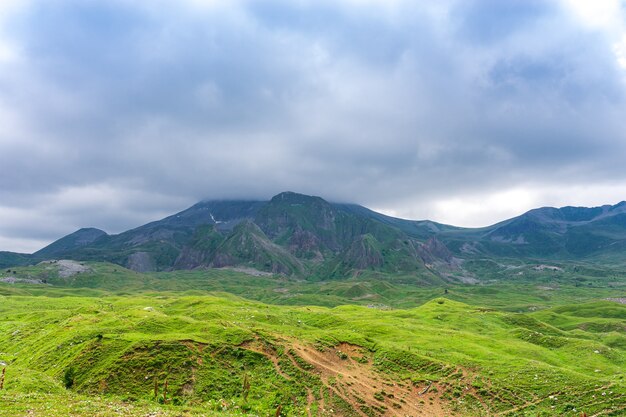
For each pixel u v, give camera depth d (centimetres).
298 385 8125
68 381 7581
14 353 10138
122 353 8175
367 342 10506
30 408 5178
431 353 10256
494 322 16712
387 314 17688
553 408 7662
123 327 9988
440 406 7981
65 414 5038
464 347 10981
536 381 8588
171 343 8600
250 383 8019
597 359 11306
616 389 8006
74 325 10925
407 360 9588
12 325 13025
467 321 16100
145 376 7694
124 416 5250
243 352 8906
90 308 14088
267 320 12862
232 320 12169
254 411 7119
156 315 11994
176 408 6353
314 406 7556
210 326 10144
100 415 5169
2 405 5247
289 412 7288
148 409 5934
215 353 8725
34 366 8619
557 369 9231
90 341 8838
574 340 12950
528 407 7781
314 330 11819
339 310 18100
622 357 11631
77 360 8138
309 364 8875
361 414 7488
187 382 7700
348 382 8450
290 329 11344
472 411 7775
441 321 16550
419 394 8369
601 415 7312
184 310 14800
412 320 15988
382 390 8356
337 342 10369
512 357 10206
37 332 11538
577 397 7900
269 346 9338
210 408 7006
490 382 8662
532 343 12975
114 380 7531
